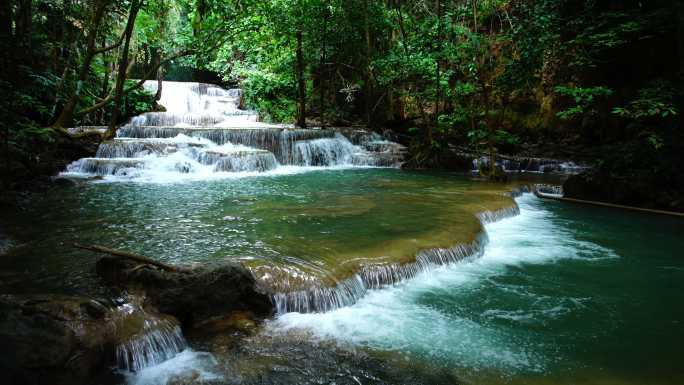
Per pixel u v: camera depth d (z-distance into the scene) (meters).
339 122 22.86
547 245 8.03
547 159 17.03
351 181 12.62
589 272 6.71
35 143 11.96
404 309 5.17
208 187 11.00
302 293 4.87
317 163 17.12
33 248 5.82
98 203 8.77
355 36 20.14
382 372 3.89
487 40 14.73
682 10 11.82
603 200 11.68
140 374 3.68
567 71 18.28
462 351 4.32
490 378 3.89
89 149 13.81
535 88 19.80
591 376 3.98
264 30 17.62
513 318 5.09
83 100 16.23
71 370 3.37
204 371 3.77
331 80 22.98
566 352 4.39
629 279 6.47
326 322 4.71
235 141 16.25
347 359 4.07
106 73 18.33
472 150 18.45
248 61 22.62
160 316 4.18
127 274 4.67
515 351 4.37
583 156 17.83
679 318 5.24
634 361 4.26
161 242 6.04
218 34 15.58
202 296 4.45
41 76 11.81
